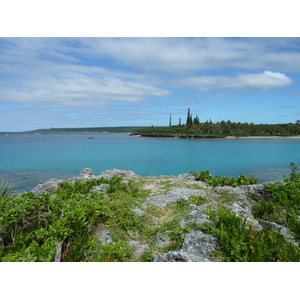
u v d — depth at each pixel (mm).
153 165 30375
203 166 29172
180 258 4496
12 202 6152
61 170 25422
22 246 4863
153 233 5977
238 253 4660
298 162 31766
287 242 5039
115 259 4586
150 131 147125
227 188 10234
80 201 6996
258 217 7762
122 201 7688
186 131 133000
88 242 5051
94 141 90312
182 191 9680
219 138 117875
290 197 8242
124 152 46344
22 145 65188
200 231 5512
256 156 39562
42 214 6172
